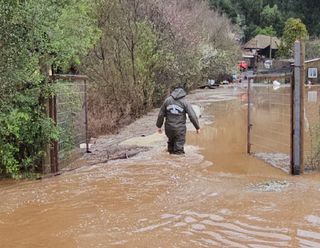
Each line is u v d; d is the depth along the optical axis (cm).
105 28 1861
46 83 827
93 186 733
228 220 545
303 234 495
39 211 604
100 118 1527
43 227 539
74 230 523
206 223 536
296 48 781
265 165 889
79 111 1035
